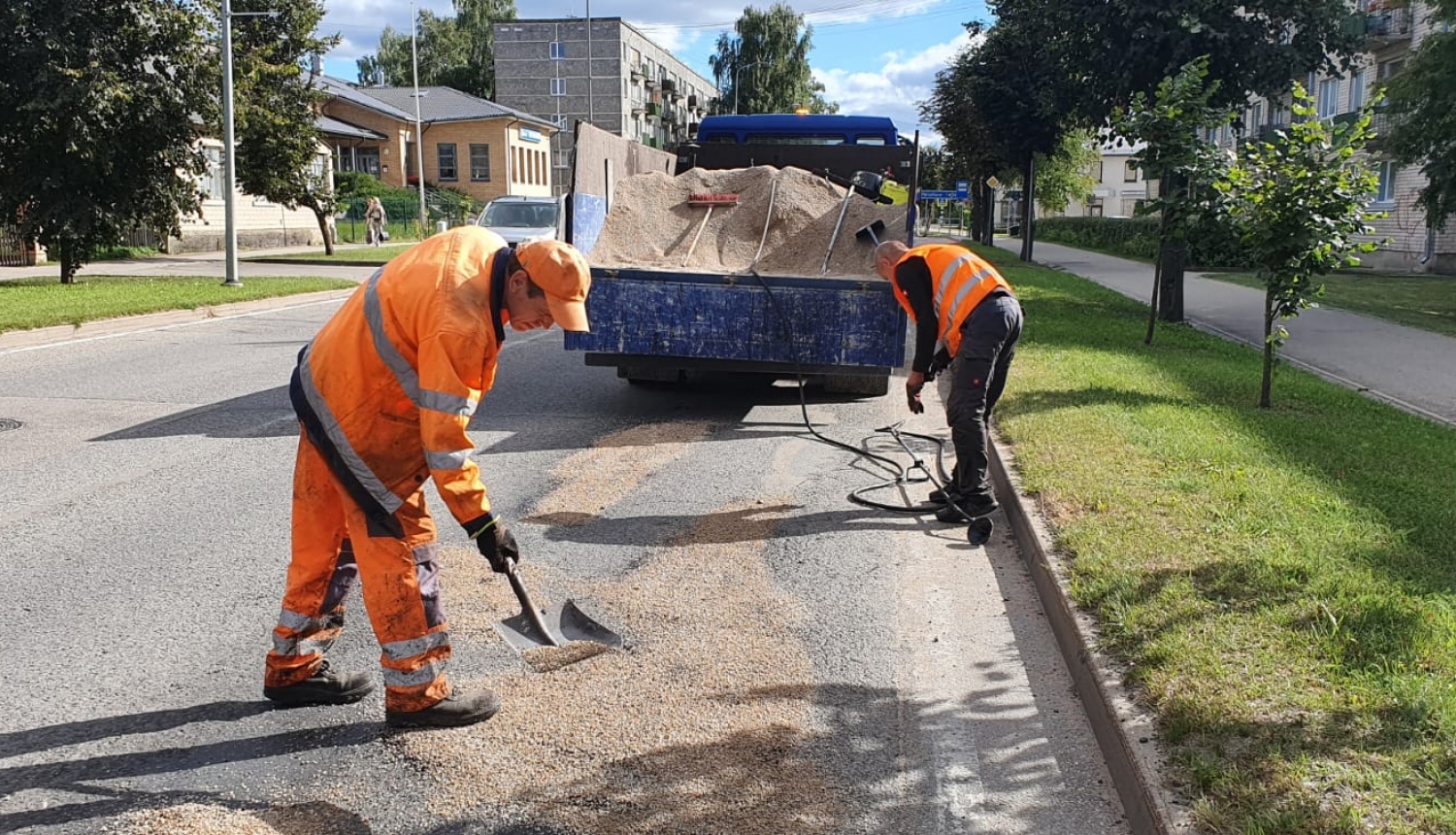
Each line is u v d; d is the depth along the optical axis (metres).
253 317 14.99
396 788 3.19
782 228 8.91
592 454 7.23
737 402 9.23
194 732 3.50
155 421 7.90
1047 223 63.41
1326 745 3.07
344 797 3.14
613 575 4.95
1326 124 8.42
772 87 82.50
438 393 3.10
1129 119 11.63
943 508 6.09
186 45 17.94
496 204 21.22
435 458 3.14
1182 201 9.98
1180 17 15.02
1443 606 4.07
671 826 3.01
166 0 17.77
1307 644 3.74
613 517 5.84
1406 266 31.75
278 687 3.64
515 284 3.24
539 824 3.01
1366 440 7.38
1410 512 5.44
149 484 6.25
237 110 20.02
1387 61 32.47
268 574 4.87
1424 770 2.94
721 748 3.43
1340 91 35.84
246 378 9.80
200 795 3.14
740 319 8.12
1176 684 3.49
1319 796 2.83
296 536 3.49
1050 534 5.18
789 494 6.36
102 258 29.23
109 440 7.31
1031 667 4.11
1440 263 30.06
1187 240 11.16
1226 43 15.11
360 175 49.41
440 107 58.59
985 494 5.70
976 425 5.61
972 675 4.03
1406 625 3.87
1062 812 3.14
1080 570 4.59
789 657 4.11
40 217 17.61
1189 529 5.09
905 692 3.87
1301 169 8.12
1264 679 3.49
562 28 73.94
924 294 5.92
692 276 8.12
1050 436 7.08
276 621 4.36
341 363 3.18
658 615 4.48
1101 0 15.74
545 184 64.31
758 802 3.14
